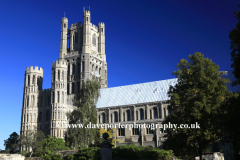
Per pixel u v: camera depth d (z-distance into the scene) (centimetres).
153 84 10806
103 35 14250
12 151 10206
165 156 5228
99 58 13450
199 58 5200
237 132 3791
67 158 4519
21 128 11556
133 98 10669
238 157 6322
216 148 7438
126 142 10044
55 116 10844
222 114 3934
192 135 4741
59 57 13288
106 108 10869
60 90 11156
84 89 8312
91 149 4469
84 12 13200
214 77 5125
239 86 8700
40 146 8756
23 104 11881
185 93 5059
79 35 13438
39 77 12331
